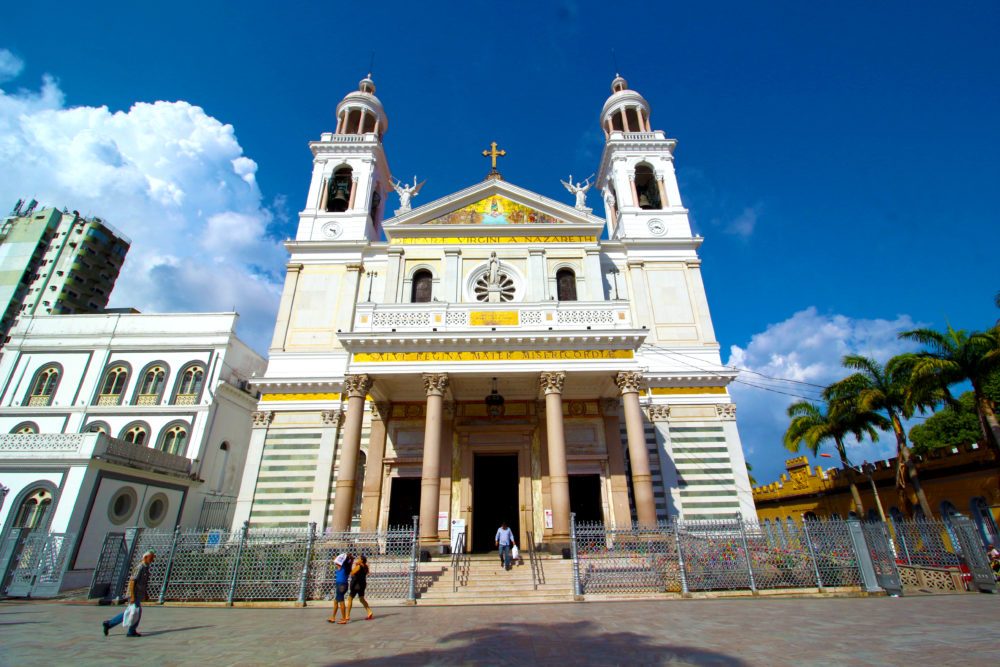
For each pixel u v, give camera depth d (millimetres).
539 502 26281
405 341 23391
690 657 8508
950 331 26297
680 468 27391
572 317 24609
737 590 16781
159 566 18109
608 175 38812
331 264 32344
